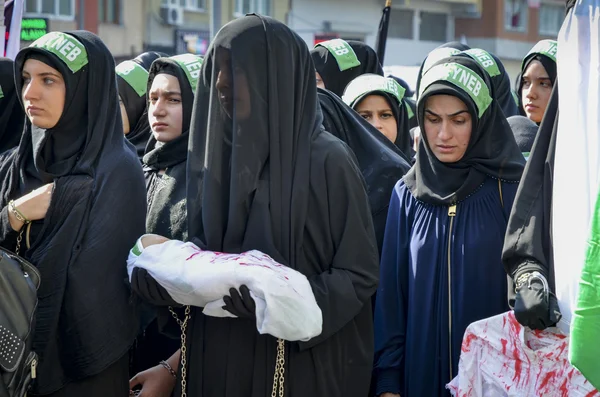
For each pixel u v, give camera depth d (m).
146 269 3.48
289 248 3.52
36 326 3.69
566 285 3.26
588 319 3.04
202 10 28.19
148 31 27.05
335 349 3.60
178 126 4.55
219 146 3.57
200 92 3.67
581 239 3.23
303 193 3.52
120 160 3.86
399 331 4.08
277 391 3.52
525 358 3.42
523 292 3.31
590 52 3.23
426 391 3.96
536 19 34.50
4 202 3.99
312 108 3.61
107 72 3.92
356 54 6.05
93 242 3.72
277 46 3.52
